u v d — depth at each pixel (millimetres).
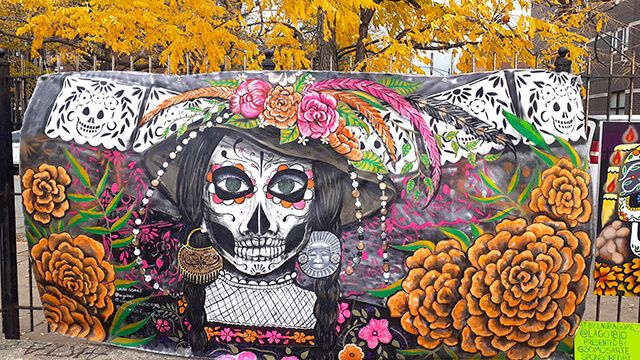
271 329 3080
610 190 3238
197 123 3125
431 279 2994
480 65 5223
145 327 3182
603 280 3285
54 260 3230
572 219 2938
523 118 2982
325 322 3053
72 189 3186
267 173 3066
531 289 2957
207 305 3109
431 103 3041
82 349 3432
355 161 3035
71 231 3201
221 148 3098
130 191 3143
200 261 3098
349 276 3037
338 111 3061
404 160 3012
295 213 3049
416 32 6051
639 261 3201
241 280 3078
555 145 2957
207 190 3092
